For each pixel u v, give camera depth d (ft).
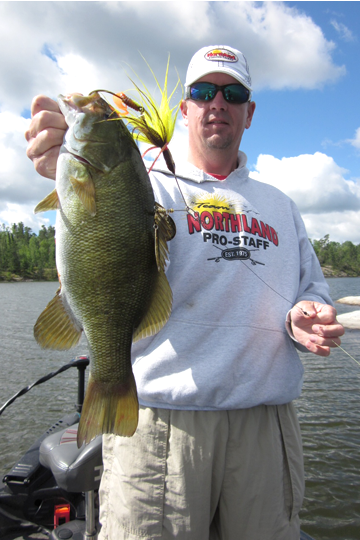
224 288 2.41
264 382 2.38
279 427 2.48
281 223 2.81
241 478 2.30
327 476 6.13
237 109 2.73
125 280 2.08
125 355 2.13
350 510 5.36
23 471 3.42
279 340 2.52
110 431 2.03
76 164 1.99
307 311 2.31
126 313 2.11
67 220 2.00
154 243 2.18
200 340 2.34
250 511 2.30
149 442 2.29
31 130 2.09
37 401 9.62
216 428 2.29
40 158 2.07
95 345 2.09
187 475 2.22
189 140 2.94
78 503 3.40
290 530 2.39
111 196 2.03
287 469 2.45
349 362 12.99
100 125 2.01
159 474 2.25
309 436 7.47
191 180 2.66
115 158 2.03
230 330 2.37
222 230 2.54
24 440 7.55
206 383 2.25
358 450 6.91
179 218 2.50
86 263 2.02
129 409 2.07
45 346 2.06
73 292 2.04
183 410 2.29
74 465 2.81
